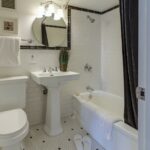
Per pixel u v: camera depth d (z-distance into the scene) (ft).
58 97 7.48
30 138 7.00
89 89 9.79
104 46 9.75
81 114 8.08
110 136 5.79
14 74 7.45
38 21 7.75
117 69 8.87
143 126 2.55
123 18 5.14
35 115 8.24
